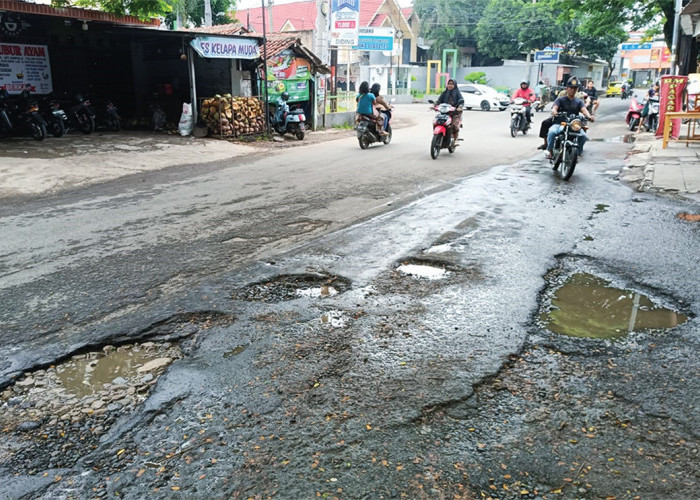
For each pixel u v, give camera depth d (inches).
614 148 506.6
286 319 152.6
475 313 155.8
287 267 193.6
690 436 102.7
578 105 360.8
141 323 150.6
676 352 133.6
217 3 1074.1
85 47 611.8
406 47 1854.1
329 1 778.2
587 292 171.5
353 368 126.8
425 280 181.2
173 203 296.7
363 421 107.4
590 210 272.4
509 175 371.2
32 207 292.2
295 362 129.7
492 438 102.6
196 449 100.0
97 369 128.6
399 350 135.0
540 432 104.3
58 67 590.2
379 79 1579.7
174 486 91.1
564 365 128.1
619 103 1360.7
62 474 94.3
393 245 217.9
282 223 252.5
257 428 105.7
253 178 371.6
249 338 141.8
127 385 121.6
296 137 626.5
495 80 1834.4
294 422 107.3
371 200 297.9
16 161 411.2
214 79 653.3
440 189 325.1
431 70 1860.2
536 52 1636.3
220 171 404.2
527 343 138.4
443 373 124.6
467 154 482.0
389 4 1702.8
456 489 90.0
